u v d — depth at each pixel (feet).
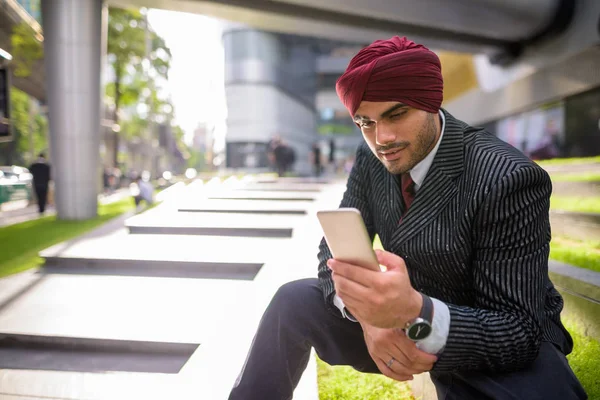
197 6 28.27
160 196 27.96
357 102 2.75
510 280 2.76
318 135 127.34
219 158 94.84
